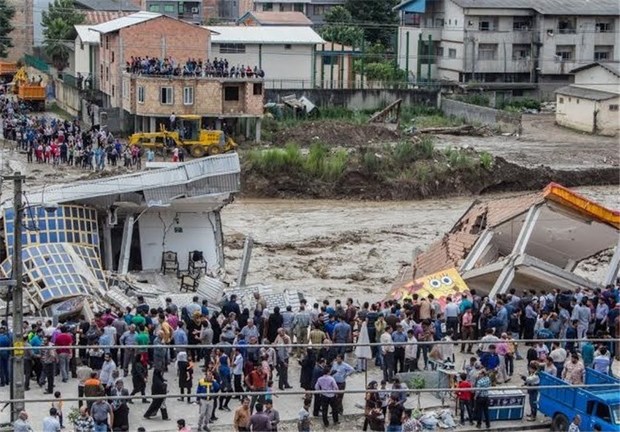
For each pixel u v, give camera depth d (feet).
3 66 505.66
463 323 168.96
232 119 386.93
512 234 205.77
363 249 264.72
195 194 203.72
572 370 147.23
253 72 381.40
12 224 189.47
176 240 209.05
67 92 443.73
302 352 157.17
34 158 341.00
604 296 173.99
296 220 293.02
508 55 510.17
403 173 328.08
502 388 109.09
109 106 411.54
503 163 340.18
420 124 436.35
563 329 166.09
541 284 196.65
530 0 515.91
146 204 200.44
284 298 186.09
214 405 141.38
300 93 444.55
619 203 325.01
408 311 163.22
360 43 543.80
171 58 400.06
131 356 147.43
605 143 417.90
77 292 178.81
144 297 181.57
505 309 167.43
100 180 197.47
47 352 143.95
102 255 201.16
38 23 580.71
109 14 537.65
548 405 143.64
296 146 348.38
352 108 451.12
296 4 635.66
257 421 127.95
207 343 153.07
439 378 151.43
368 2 591.37
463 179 332.80
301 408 147.23
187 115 374.84
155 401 139.95
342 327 153.48
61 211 193.16
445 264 205.77
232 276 234.17
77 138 340.39
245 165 320.91
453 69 514.68
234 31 453.58
